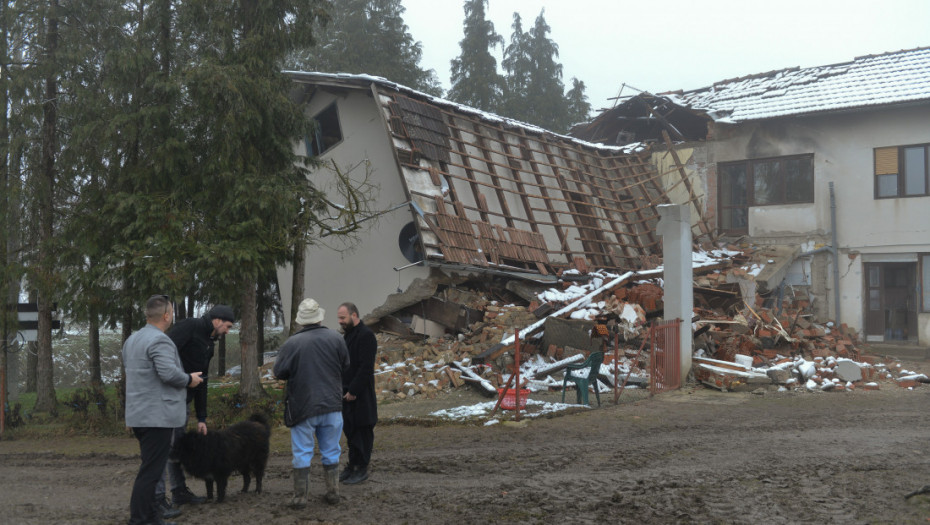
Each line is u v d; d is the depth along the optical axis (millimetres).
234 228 12898
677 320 15086
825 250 22531
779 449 8742
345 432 7414
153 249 12477
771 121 23562
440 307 17703
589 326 16516
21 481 8594
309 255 20109
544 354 16266
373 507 6293
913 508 5922
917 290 21547
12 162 14602
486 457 8758
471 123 20375
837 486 6699
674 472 7469
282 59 14188
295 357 6262
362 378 7293
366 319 18516
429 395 14305
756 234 23641
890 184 22125
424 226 16922
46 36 14805
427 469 8164
